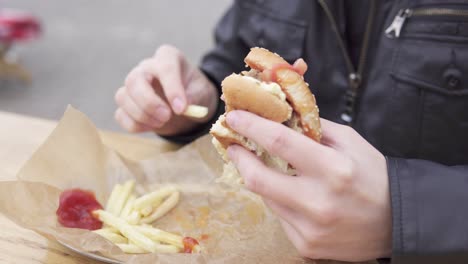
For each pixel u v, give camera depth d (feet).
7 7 6.07
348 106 1.90
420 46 1.73
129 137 1.84
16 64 4.51
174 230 1.41
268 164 1.22
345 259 1.23
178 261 1.23
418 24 1.73
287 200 1.14
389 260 1.29
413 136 1.80
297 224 1.18
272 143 1.11
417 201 1.14
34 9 6.15
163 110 1.63
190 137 1.82
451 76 1.69
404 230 1.13
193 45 5.39
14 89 4.42
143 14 6.22
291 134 1.11
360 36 1.87
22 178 1.42
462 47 1.68
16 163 1.65
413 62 1.74
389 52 1.79
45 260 1.28
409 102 1.77
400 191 1.14
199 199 1.51
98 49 5.27
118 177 1.57
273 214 1.45
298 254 1.31
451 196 1.15
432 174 1.18
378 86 1.82
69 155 1.51
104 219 1.41
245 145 1.21
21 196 1.35
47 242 1.34
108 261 1.25
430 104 1.74
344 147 1.19
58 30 5.66
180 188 1.55
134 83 1.68
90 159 1.54
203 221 1.44
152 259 1.23
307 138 1.12
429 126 1.76
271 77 1.20
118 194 1.49
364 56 1.84
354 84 1.87
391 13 1.78
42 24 5.52
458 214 1.14
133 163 1.61
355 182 1.12
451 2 1.67
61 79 4.64
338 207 1.12
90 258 1.29
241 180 1.32
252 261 1.28
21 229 1.37
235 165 1.24
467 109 1.71
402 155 1.83
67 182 1.49
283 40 1.94
